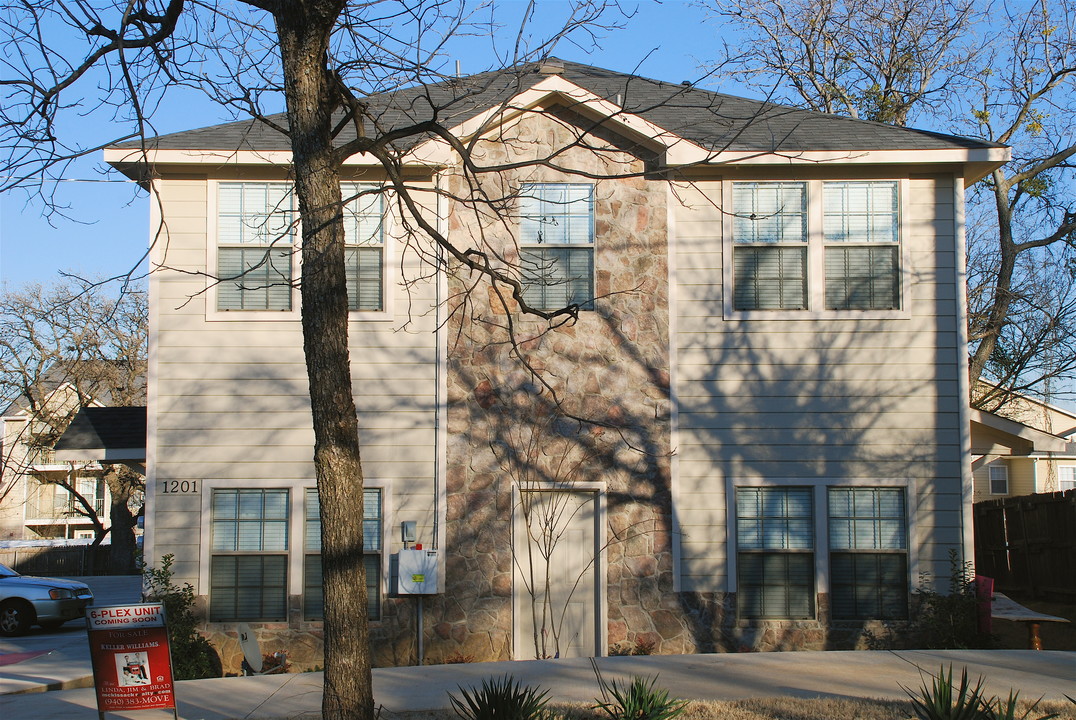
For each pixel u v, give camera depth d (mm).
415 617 12836
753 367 13367
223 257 13359
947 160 13297
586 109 13469
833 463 13227
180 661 12062
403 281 12375
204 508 12961
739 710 8570
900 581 13094
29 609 19250
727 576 13031
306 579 12977
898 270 13523
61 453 13953
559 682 9953
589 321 13375
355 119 8773
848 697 9031
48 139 8367
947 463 13211
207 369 13172
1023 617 12914
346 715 7211
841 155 13250
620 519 13117
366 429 13133
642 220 13523
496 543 13039
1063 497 16656
